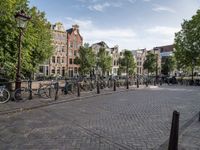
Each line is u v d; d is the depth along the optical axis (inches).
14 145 216.4
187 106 484.1
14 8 622.5
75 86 704.4
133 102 520.7
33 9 976.3
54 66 2228.1
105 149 212.2
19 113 361.7
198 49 1450.5
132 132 269.9
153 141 239.1
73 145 220.4
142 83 1286.9
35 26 989.2
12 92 472.4
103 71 2160.4
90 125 297.0
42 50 1061.1
